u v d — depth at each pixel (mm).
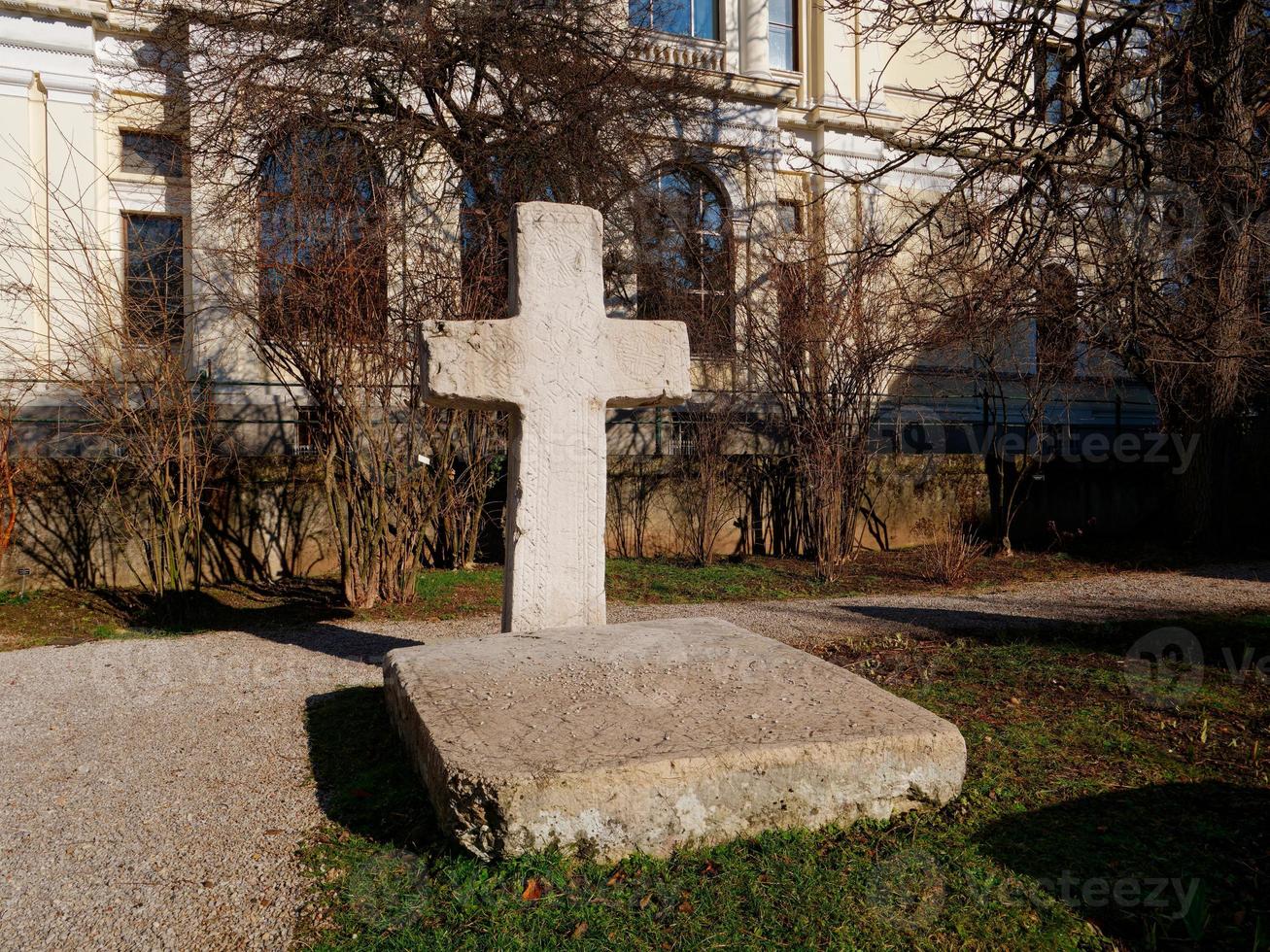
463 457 9453
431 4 10148
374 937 2674
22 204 11227
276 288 7977
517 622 4773
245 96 9344
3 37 11227
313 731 4504
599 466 4902
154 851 3252
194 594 8406
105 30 11875
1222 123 10172
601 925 2691
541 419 4789
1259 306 10398
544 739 3271
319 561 10336
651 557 11742
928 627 7262
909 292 11844
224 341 10820
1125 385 15367
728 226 13000
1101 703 4930
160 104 11484
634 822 3039
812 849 3117
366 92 10922
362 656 6305
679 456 11961
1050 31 9133
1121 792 3703
